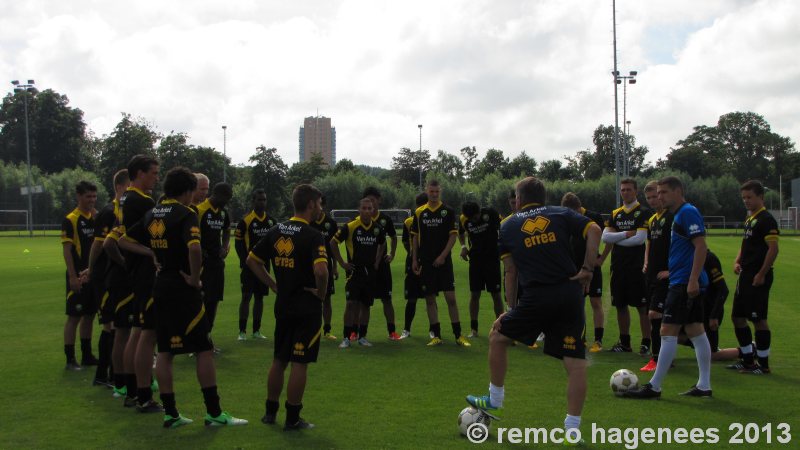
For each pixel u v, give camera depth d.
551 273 5.17
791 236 49.12
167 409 5.55
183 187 5.77
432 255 9.49
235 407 6.19
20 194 64.44
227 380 7.27
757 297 7.51
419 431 5.42
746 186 7.65
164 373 5.52
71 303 7.85
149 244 5.90
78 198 7.86
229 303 14.18
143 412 6.01
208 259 8.83
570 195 8.87
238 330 10.81
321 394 6.61
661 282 7.57
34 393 6.72
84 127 99.06
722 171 101.31
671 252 6.59
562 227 5.24
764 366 7.61
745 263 7.61
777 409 6.03
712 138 109.94
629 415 5.84
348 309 9.39
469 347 9.28
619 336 9.39
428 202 9.59
